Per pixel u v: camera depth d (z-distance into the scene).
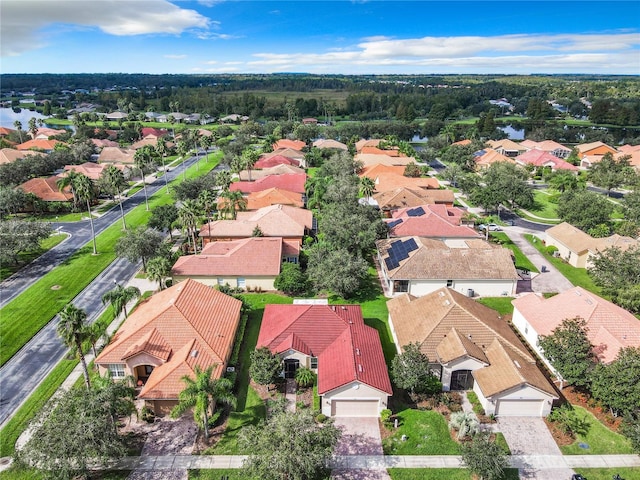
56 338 53.47
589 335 45.78
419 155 162.75
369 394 39.88
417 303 52.19
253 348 50.72
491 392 39.91
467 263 63.09
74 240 84.50
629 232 75.75
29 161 126.94
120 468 35.44
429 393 43.31
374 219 78.50
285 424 31.84
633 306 51.59
